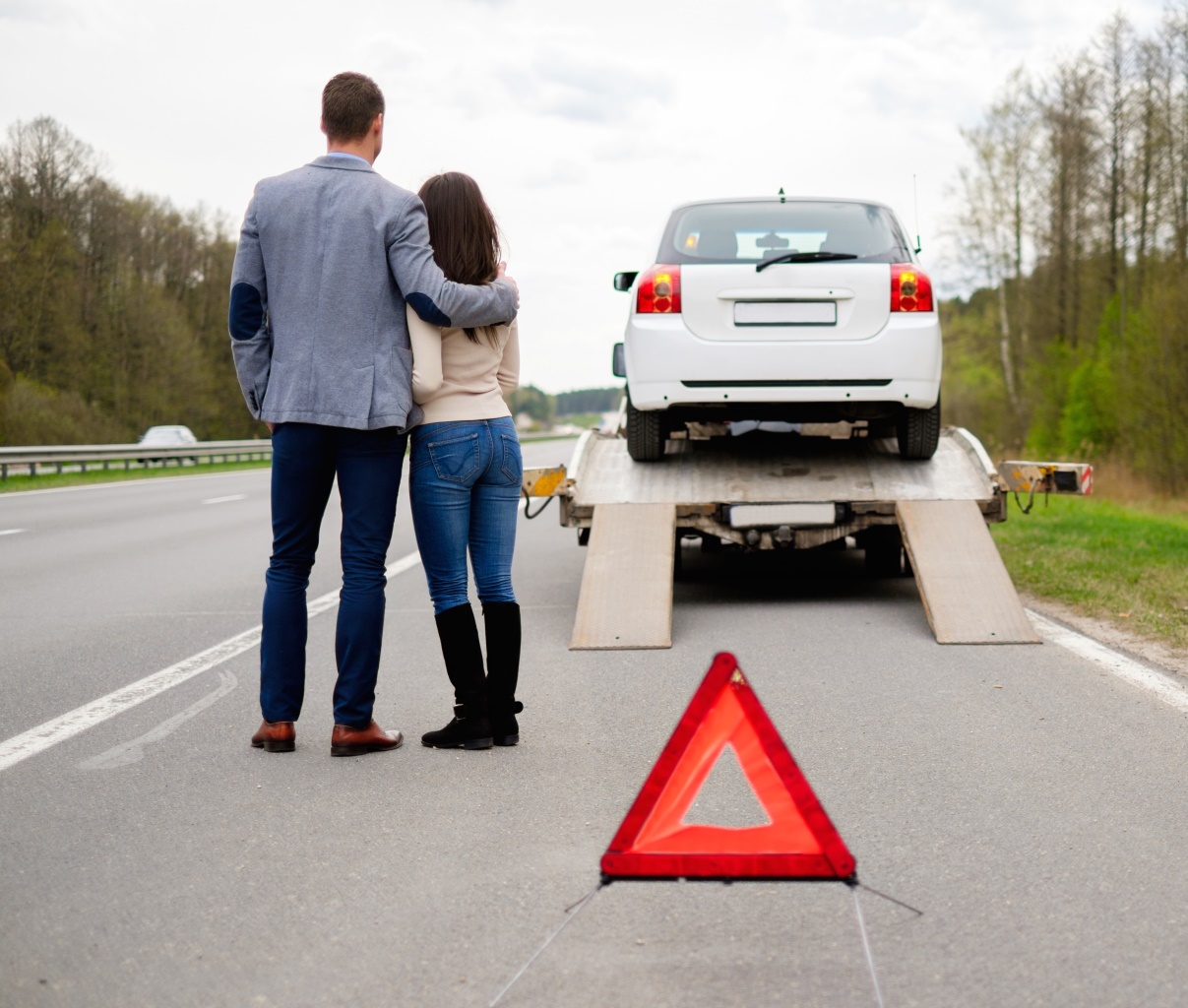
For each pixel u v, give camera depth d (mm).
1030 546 11570
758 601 8469
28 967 2879
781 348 7695
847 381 7711
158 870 3521
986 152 44906
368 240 4617
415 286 4574
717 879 2713
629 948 2947
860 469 8398
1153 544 11711
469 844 3709
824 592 8891
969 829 3758
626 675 6133
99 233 58406
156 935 3055
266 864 3557
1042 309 44312
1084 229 40781
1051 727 4965
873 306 7734
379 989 2738
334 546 12969
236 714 5512
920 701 5445
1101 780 4258
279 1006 2664
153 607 8906
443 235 4766
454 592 4852
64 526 16109
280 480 4719
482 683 4848
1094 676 5918
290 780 4426
